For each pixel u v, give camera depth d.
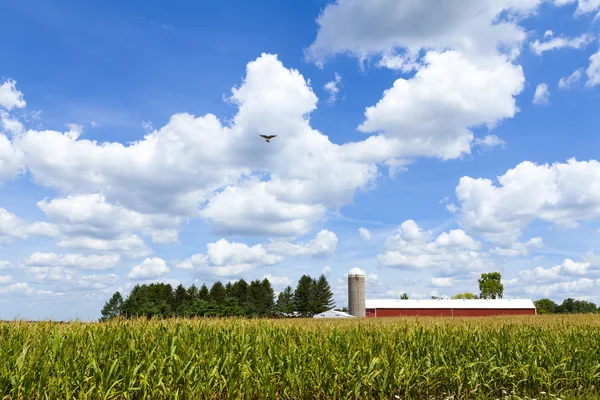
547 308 129.88
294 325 19.61
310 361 14.07
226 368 12.94
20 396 10.49
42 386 10.68
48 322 16.36
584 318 41.34
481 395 14.38
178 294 105.75
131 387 11.16
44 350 12.41
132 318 18.00
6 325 15.41
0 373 10.77
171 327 16.03
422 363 15.23
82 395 10.49
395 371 14.03
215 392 12.34
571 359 16.53
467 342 17.44
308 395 13.13
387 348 15.43
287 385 12.88
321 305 124.69
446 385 15.04
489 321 32.19
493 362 15.68
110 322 16.42
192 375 12.20
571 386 15.77
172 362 12.25
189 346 13.75
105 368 11.58
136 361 12.30
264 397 12.50
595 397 13.84
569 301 126.00
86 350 12.67
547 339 19.09
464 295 152.25
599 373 15.91
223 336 15.16
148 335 14.69
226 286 119.88
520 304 78.81
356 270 81.31
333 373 13.35
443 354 15.97
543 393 14.95
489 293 149.00
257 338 15.51
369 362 14.35
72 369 11.45
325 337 16.28
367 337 17.08
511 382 15.48
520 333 20.02
